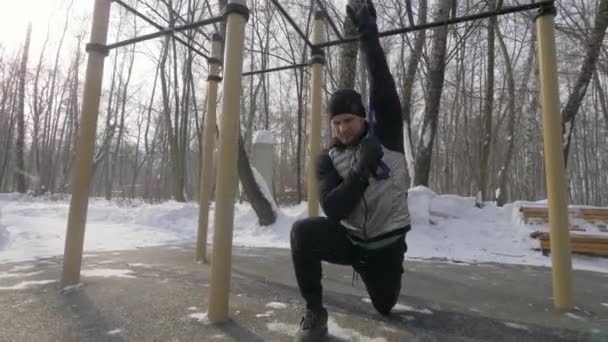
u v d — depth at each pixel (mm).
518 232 6105
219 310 2059
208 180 4070
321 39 3805
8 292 2594
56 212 8781
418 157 8109
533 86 11312
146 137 28297
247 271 3537
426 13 9117
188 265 3748
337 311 2305
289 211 8672
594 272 4258
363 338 1874
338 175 1833
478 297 2811
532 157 11680
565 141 8219
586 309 2533
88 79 2770
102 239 5891
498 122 20766
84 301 2396
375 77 1999
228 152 2115
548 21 2566
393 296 2119
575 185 35938
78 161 2742
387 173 1856
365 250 1921
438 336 1943
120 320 2064
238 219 7492
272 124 25594
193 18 12000
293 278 3258
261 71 4367
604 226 5938
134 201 16188
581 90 8148
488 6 8250
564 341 1924
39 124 23734
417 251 5387
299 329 1836
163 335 1860
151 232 6715
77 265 2732
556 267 2559
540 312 2434
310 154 3625
